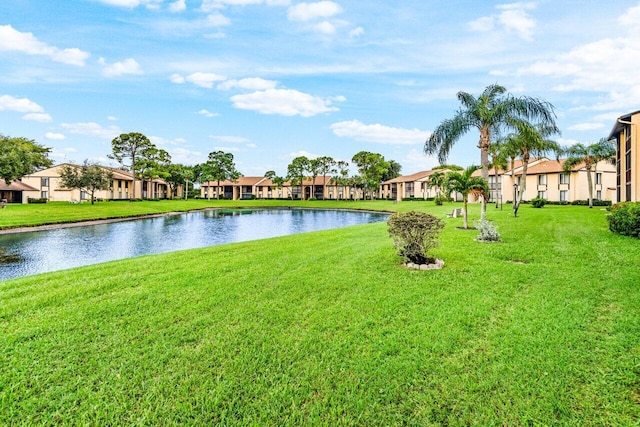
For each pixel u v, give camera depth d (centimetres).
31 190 4591
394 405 282
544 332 394
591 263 715
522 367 326
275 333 408
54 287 607
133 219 3164
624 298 496
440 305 487
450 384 305
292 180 7138
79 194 5016
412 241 706
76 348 376
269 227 2592
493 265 712
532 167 4284
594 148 2914
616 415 262
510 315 446
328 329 417
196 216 3831
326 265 753
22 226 2127
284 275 671
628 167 2088
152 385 310
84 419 268
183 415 272
